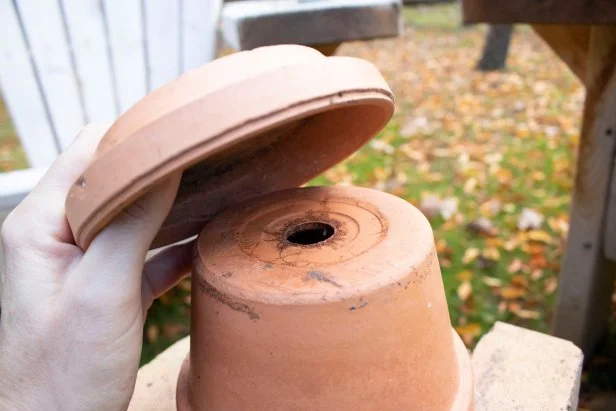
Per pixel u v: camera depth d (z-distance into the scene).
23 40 0.61
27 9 0.61
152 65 0.66
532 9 0.47
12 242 0.30
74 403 0.30
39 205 0.31
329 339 0.27
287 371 0.27
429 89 1.63
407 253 0.28
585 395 0.64
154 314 0.78
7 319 0.30
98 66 0.64
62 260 0.30
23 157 1.25
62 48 0.63
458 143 1.27
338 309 0.27
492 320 0.75
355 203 0.33
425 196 1.04
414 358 0.28
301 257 0.29
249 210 0.33
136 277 0.30
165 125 0.25
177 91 0.26
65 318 0.29
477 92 1.59
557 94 1.53
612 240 0.59
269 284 0.27
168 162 0.25
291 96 0.25
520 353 0.42
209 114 0.25
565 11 0.46
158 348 0.72
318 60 0.26
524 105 1.47
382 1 0.58
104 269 0.29
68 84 0.63
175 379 0.42
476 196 1.04
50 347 0.29
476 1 0.49
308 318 0.27
